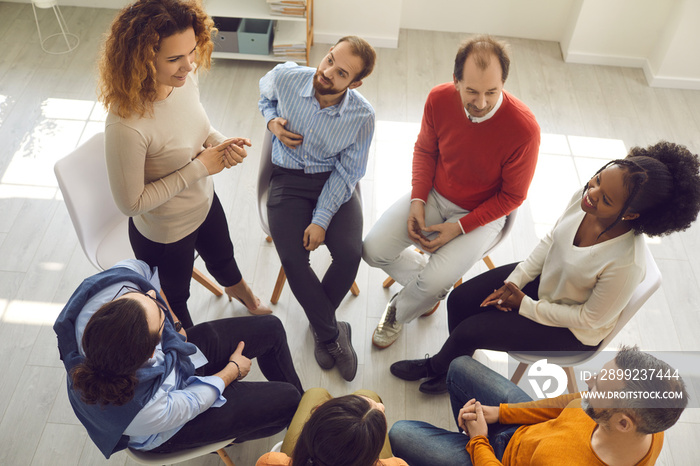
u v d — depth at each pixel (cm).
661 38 375
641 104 371
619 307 183
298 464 130
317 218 225
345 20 388
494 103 199
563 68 393
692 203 164
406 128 346
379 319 264
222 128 338
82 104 344
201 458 220
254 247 287
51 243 280
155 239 201
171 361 162
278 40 364
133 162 170
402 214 238
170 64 160
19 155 315
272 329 203
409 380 244
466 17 406
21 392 232
